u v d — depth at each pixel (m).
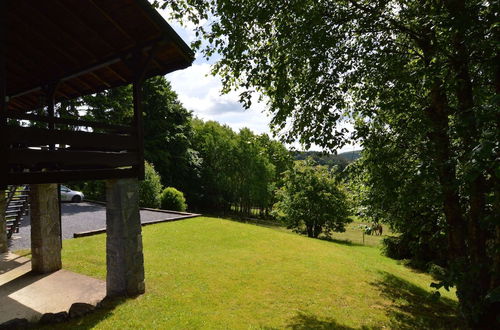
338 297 8.14
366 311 7.40
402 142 7.13
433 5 5.49
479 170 3.45
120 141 6.65
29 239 12.38
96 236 12.81
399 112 6.38
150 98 33.19
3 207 10.63
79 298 6.93
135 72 6.84
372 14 6.20
